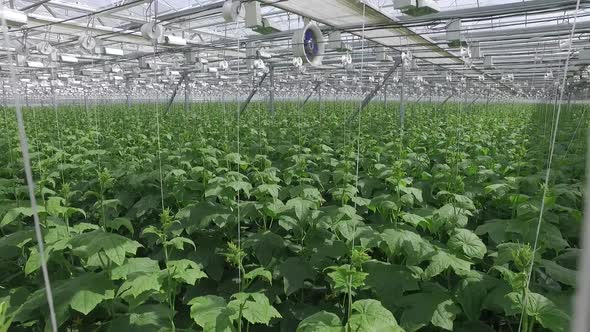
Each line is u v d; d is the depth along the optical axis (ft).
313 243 17.57
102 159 34.45
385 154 32.35
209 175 23.41
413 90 128.47
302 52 24.39
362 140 39.17
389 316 10.09
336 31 34.01
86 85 99.91
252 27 22.77
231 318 10.61
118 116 80.89
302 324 10.49
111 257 11.38
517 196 18.69
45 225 15.24
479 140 40.52
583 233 3.63
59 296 11.58
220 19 49.75
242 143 37.45
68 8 40.68
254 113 80.38
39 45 42.80
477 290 13.34
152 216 25.70
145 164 29.09
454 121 56.59
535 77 95.50
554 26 38.40
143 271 12.02
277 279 17.56
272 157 39.24
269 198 19.71
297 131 50.11
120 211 26.30
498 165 28.35
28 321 13.10
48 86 95.91
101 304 14.03
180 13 30.32
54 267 16.52
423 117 77.56
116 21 53.16
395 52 58.65
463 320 15.21
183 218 20.52
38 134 44.27
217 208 20.56
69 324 14.53
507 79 81.41
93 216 26.71
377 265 14.92
